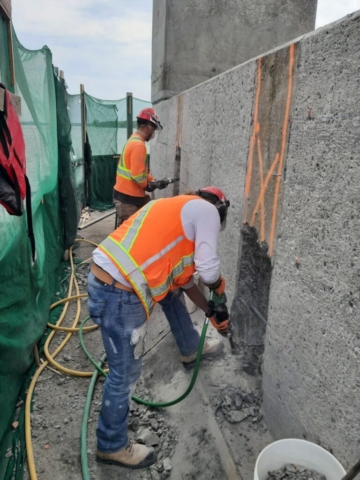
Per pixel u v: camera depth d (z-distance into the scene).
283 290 1.91
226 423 2.23
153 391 2.75
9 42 2.52
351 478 1.13
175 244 1.91
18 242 2.74
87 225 7.20
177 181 4.43
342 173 1.42
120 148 9.69
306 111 1.64
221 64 5.11
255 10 5.00
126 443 2.15
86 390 2.87
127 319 1.89
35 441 2.41
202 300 2.51
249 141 2.32
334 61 1.44
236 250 2.62
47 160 4.03
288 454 1.55
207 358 2.72
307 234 1.68
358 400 1.39
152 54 5.93
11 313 2.55
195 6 4.88
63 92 5.04
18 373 2.69
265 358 2.15
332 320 1.52
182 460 2.18
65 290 4.55
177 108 4.26
